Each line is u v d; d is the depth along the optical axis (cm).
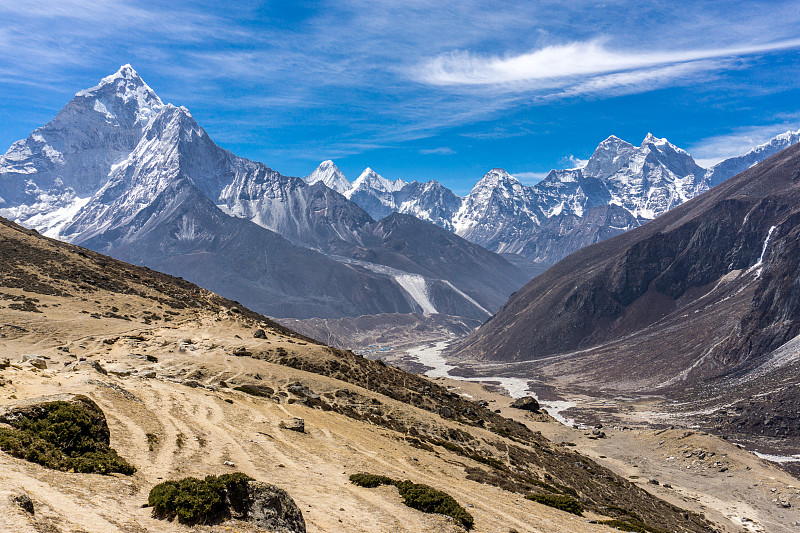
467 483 4644
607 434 16788
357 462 4144
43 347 7800
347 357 11669
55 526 1527
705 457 13388
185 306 13012
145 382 5144
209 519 1964
